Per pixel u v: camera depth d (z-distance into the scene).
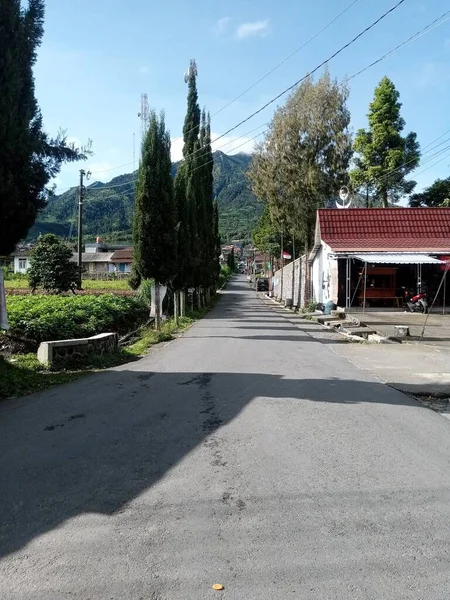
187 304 30.55
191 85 34.56
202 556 3.35
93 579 3.10
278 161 30.84
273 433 5.99
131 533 3.65
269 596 2.94
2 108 7.99
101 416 6.79
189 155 33.62
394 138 36.81
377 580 3.10
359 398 7.80
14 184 8.15
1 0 7.95
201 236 34.97
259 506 4.09
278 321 24.62
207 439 5.78
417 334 16.52
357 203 40.94
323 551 3.42
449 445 5.66
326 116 30.23
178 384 8.85
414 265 27.00
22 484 4.54
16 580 3.09
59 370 10.61
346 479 4.66
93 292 36.41
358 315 22.72
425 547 3.49
